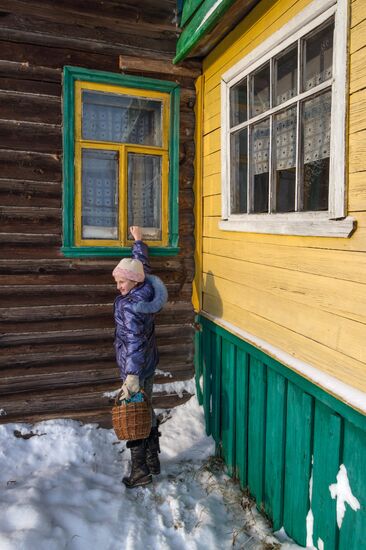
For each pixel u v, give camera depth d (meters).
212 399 3.54
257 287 2.81
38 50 3.27
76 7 3.34
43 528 2.52
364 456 1.90
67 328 3.53
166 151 3.68
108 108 3.54
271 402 2.66
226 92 3.12
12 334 3.41
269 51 2.57
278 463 2.58
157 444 3.17
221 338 3.34
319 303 2.21
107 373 3.66
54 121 3.35
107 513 2.79
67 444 3.45
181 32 3.58
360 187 1.91
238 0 2.66
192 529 2.68
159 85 3.58
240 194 3.09
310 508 2.31
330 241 2.11
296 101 2.34
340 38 1.97
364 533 1.91
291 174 2.45
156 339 3.81
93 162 3.52
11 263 3.35
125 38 3.48
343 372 2.05
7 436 3.40
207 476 3.20
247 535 2.63
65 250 3.41
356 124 1.92
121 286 2.95
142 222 3.71
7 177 3.27
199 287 3.75
